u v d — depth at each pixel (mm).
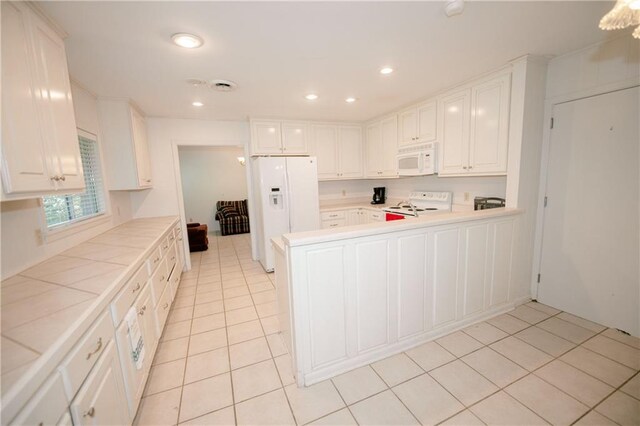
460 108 2828
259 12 1498
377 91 2947
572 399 1561
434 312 2150
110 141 2898
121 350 1354
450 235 2121
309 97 3064
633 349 1947
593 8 1583
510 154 2428
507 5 1536
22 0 1246
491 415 1486
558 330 2211
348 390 1706
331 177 4469
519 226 2486
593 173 2211
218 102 3143
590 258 2287
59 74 1528
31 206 1674
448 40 1913
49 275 1492
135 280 1674
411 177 4250
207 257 4883
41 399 783
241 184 7738
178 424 1506
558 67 2326
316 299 1722
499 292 2469
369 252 1834
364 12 1538
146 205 3809
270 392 1712
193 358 2062
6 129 1116
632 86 1952
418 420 1479
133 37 1692
